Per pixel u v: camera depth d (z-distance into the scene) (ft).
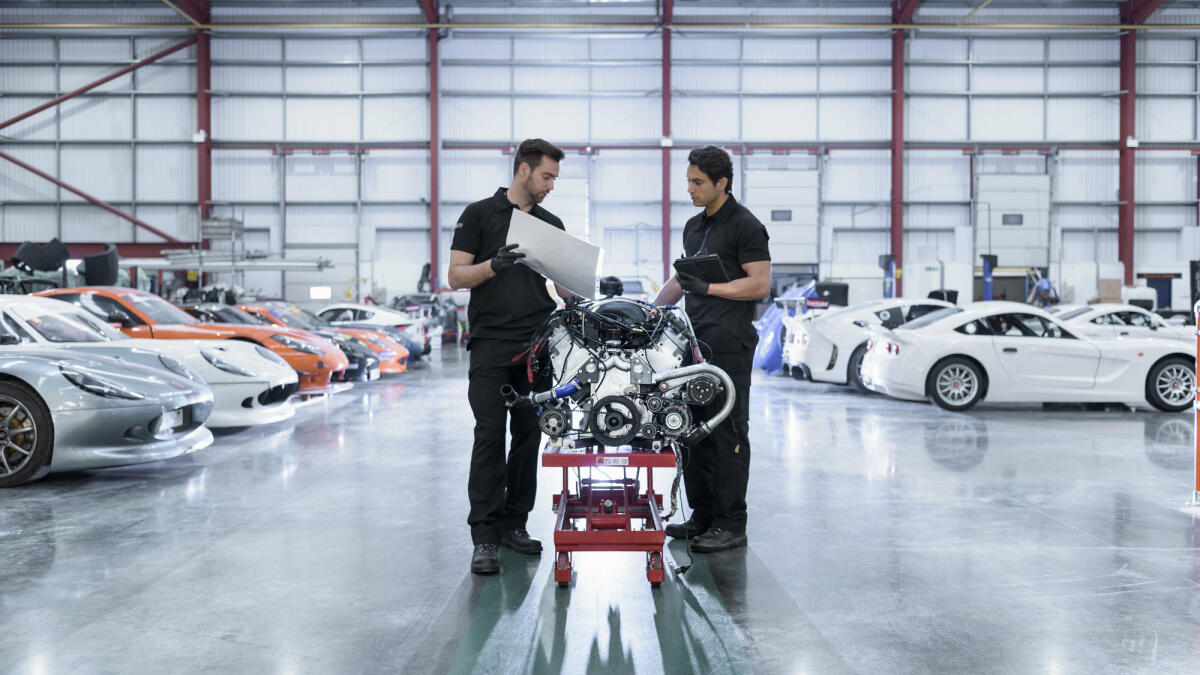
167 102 65.62
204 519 10.97
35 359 13.25
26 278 30.19
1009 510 11.52
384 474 14.20
